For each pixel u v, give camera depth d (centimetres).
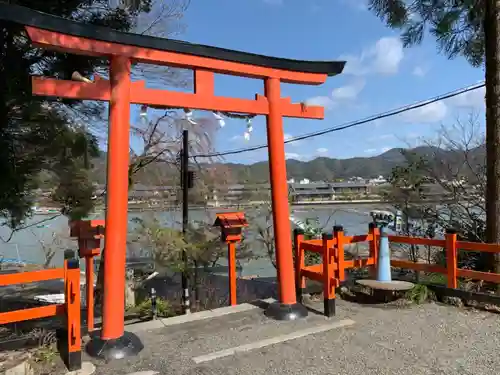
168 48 510
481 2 738
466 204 941
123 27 672
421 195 1006
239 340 504
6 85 571
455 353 455
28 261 1625
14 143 618
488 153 702
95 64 664
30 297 1084
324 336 513
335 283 593
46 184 705
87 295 562
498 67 684
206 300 884
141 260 984
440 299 657
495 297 595
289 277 597
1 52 579
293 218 1110
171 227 885
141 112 523
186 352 470
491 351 458
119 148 475
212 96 554
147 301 862
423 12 785
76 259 431
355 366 426
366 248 1129
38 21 430
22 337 482
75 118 695
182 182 879
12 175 575
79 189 751
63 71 648
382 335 514
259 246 1057
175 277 1073
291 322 566
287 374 411
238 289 998
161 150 956
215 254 948
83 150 696
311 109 627
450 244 648
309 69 624
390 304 650
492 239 695
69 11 623
